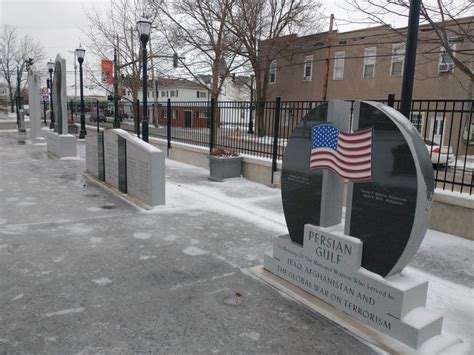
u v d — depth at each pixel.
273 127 9.55
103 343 2.95
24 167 11.30
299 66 29.69
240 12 27.12
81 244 5.11
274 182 9.41
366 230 3.28
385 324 3.11
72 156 13.28
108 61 26.41
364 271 3.28
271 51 27.36
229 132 11.51
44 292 3.73
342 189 3.80
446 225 6.08
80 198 7.71
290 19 27.39
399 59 23.62
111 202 7.46
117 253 4.83
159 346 2.94
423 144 3.14
